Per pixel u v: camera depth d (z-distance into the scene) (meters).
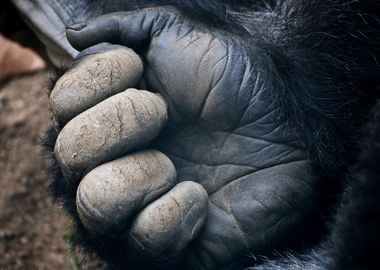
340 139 0.81
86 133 0.72
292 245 0.81
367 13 0.80
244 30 0.80
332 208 0.79
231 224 0.78
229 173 0.78
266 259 0.79
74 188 0.74
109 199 0.72
